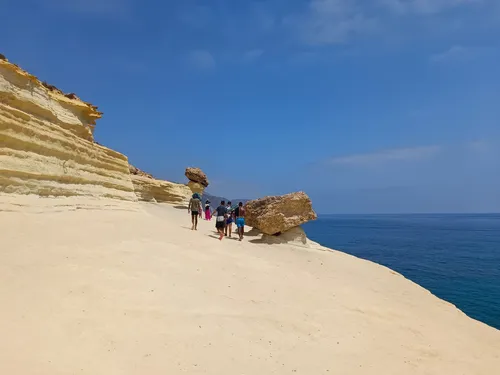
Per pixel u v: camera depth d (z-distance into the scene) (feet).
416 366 25.50
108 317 20.77
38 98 43.42
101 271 26.55
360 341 26.96
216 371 18.53
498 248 195.93
